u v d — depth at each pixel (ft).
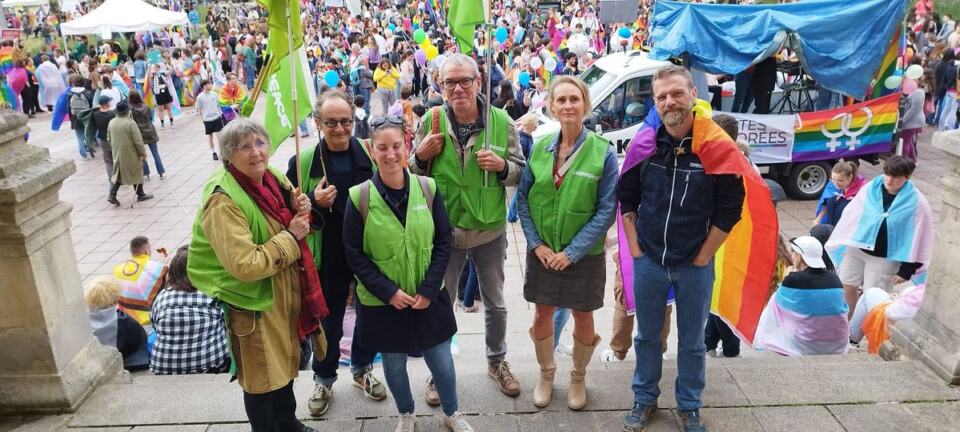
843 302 14.37
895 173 18.13
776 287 15.87
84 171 41.32
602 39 63.87
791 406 11.16
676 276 9.96
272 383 9.37
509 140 11.43
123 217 33.24
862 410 10.96
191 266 9.14
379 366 14.38
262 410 9.66
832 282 14.37
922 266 18.67
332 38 82.28
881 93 32.45
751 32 29.63
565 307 10.99
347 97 11.11
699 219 9.70
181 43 84.33
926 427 10.50
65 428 10.93
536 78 47.37
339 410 11.54
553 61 44.32
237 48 75.72
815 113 31.48
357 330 10.61
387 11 108.37
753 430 10.59
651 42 34.78
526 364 15.31
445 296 10.31
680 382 10.55
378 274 9.75
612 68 32.40
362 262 9.80
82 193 37.14
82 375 11.60
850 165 22.33
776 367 12.33
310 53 66.33
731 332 15.72
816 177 32.94
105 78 45.57
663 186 9.80
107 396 11.70
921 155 38.55
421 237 9.77
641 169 10.09
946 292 11.76
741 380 11.91
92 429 10.93
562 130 10.80
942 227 11.82
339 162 11.30
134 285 17.81
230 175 8.88
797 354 14.66
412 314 9.95
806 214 31.14
